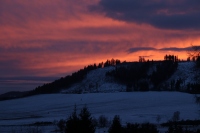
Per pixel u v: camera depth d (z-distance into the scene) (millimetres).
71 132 20578
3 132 62625
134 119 92812
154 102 163875
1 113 155125
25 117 127562
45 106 188875
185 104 146000
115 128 25500
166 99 170875
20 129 68125
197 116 92438
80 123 20672
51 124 83188
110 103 173625
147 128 30188
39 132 45875
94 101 189875
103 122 68500
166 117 98250
